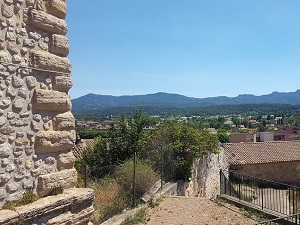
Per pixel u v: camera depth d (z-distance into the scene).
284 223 9.55
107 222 8.61
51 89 5.18
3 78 4.47
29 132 4.81
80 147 19.50
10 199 4.50
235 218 9.79
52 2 5.20
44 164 5.04
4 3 4.51
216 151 18.41
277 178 30.45
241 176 15.87
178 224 9.05
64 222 4.98
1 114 4.43
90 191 5.54
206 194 17.52
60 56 5.37
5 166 4.46
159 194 11.60
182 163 14.11
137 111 15.05
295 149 33.12
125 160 13.43
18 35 4.70
